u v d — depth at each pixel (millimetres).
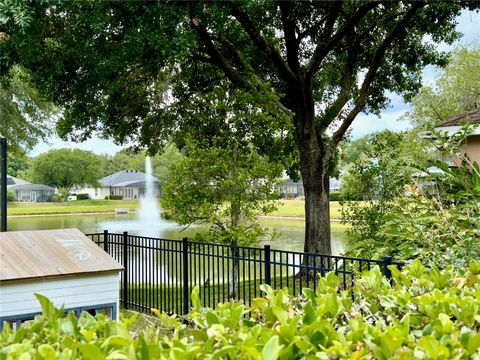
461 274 3115
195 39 10164
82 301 5812
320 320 2055
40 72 10820
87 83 11383
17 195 66750
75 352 1735
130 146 15773
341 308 2314
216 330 1944
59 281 5680
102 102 13398
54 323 2129
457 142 6977
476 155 9273
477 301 2320
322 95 15820
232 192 10453
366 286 2879
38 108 23500
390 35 12570
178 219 10438
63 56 10242
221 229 10570
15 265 5684
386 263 4898
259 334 1944
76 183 68000
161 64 12445
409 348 1846
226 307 2396
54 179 66625
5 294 5406
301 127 12617
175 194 10570
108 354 1806
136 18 9016
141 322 6945
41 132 24094
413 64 14805
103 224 31094
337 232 22688
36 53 10227
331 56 14898
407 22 12266
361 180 11383
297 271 13516
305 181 12664
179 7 9281
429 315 2268
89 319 2221
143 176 74375
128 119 14609
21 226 30172
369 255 8328
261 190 10672
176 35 9203
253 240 10141
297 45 12625
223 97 11812
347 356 1742
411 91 15617
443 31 13742
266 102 11344
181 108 14492
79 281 5785
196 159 10344
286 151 13398
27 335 2131
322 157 12812
